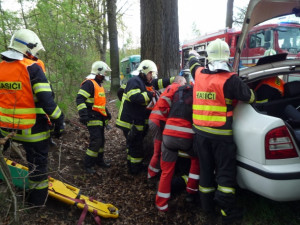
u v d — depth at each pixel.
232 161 2.41
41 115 2.59
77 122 6.17
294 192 2.12
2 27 3.84
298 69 3.37
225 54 2.51
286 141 2.17
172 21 4.49
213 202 2.70
